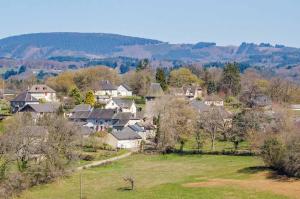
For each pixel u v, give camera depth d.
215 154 132.50
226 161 120.69
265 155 102.12
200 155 132.00
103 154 130.75
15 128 98.38
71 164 104.56
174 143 139.38
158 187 89.69
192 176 102.44
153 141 154.50
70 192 88.06
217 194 81.00
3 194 82.88
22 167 92.19
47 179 95.88
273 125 136.38
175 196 80.69
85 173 107.25
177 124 145.75
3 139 89.50
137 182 97.38
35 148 94.69
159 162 123.25
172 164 119.81
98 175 105.00
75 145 114.44
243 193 81.38
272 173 98.06
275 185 87.44
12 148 89.19
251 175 98.31
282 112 144.62
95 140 138.00
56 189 90.94
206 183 91.56
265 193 80.94
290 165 93.19
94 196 84.38
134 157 131.00
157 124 147.38
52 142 98.81
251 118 142.38
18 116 137.88
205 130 147.38
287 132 114.00
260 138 119.12
